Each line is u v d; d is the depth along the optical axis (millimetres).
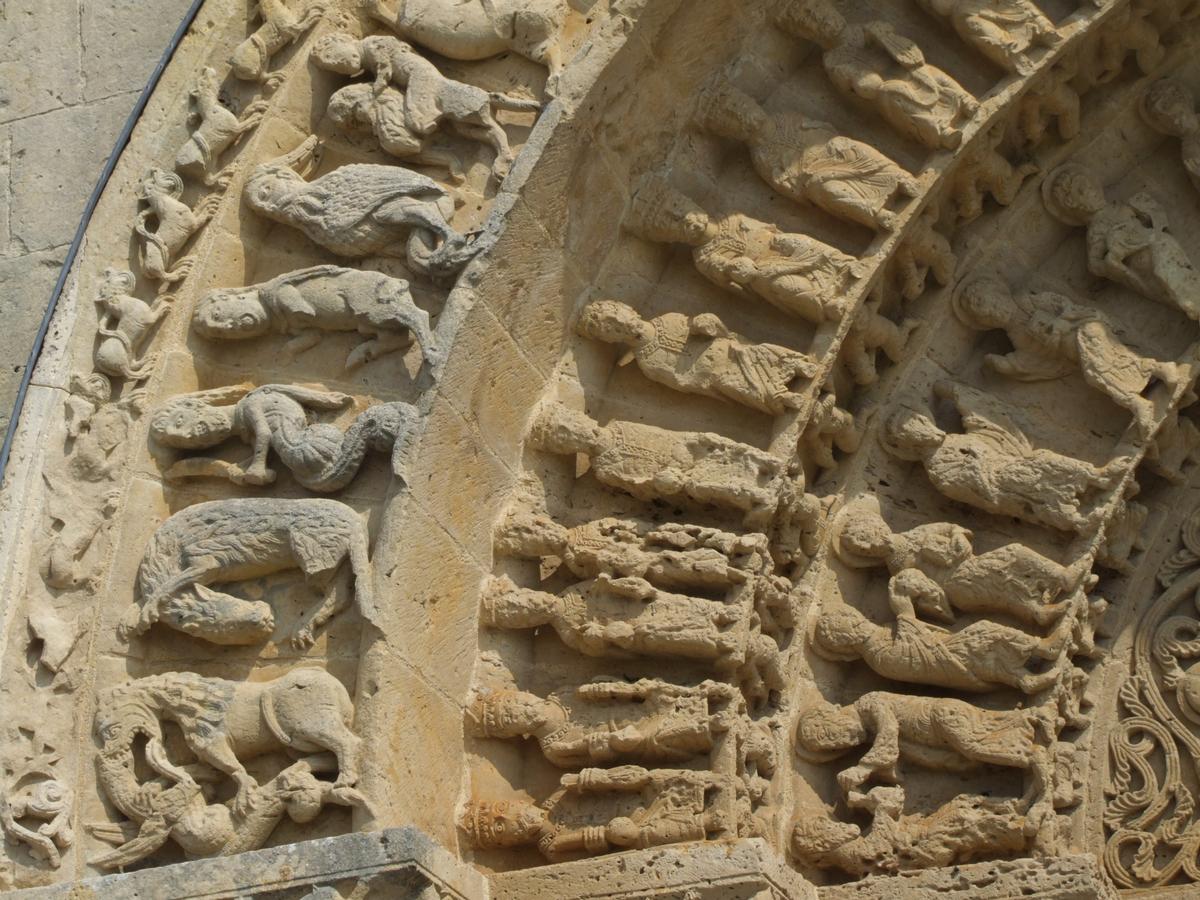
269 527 7008
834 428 7711
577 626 7266
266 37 7789
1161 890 7324
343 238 7438
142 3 8648
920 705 7348
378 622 6824
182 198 7637
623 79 7680
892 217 7578
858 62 7777
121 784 6754
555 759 7137
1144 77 8062
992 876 6863
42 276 8109
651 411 7730
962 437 7727
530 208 7477
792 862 7258
